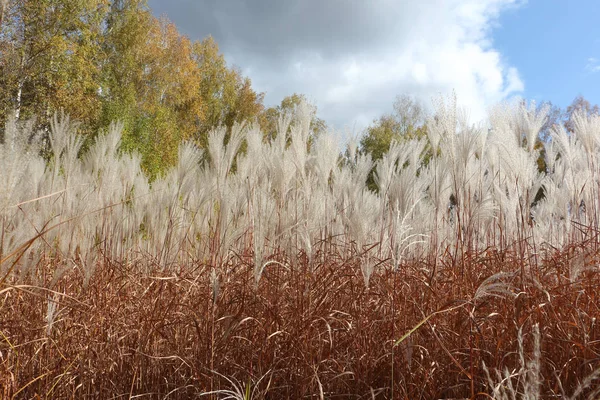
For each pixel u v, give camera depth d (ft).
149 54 94.02
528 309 9.39
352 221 12.97
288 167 13.56
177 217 15.49
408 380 9.73
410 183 11.72
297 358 10.53
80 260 12.58
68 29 64.90
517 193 12.21
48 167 13.76
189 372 11.51
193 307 11.91
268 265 12.28
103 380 11.50
